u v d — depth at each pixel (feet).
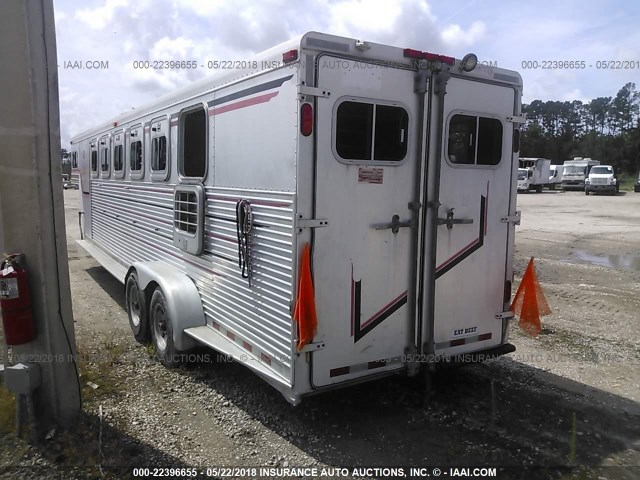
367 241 11.93
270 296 12.07
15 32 10.79
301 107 10.77
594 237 46.37
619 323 21.63
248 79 12.57
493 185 13.91
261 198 12.20
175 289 15.75
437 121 12.59
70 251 38.29
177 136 16.88
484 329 14.29
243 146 12.91
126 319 21.59
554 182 142.61
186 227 16.47
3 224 11.23
